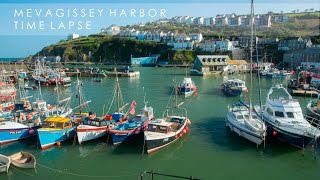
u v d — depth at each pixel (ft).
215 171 119.96
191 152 137.80
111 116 159.74
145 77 459.32
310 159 129.49
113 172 119.75
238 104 199.21
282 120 143.54
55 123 144.46
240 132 148.97
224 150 139.64
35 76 393.50
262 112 156.15
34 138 152.97
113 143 142.20
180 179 113.70
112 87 346.95
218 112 213.25
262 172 119.14
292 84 324.60
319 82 305.94
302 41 634.02
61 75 399.85
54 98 280.92
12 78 410.11
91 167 123.75
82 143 144.05
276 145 142.82
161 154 135.64
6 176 115.96
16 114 174.91
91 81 410.52
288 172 119.14
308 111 179.83
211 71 492.54
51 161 128.88
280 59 631.56
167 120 161.79
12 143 147.02
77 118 164.04
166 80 416.26
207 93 300.40
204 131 166.91
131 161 128.47
